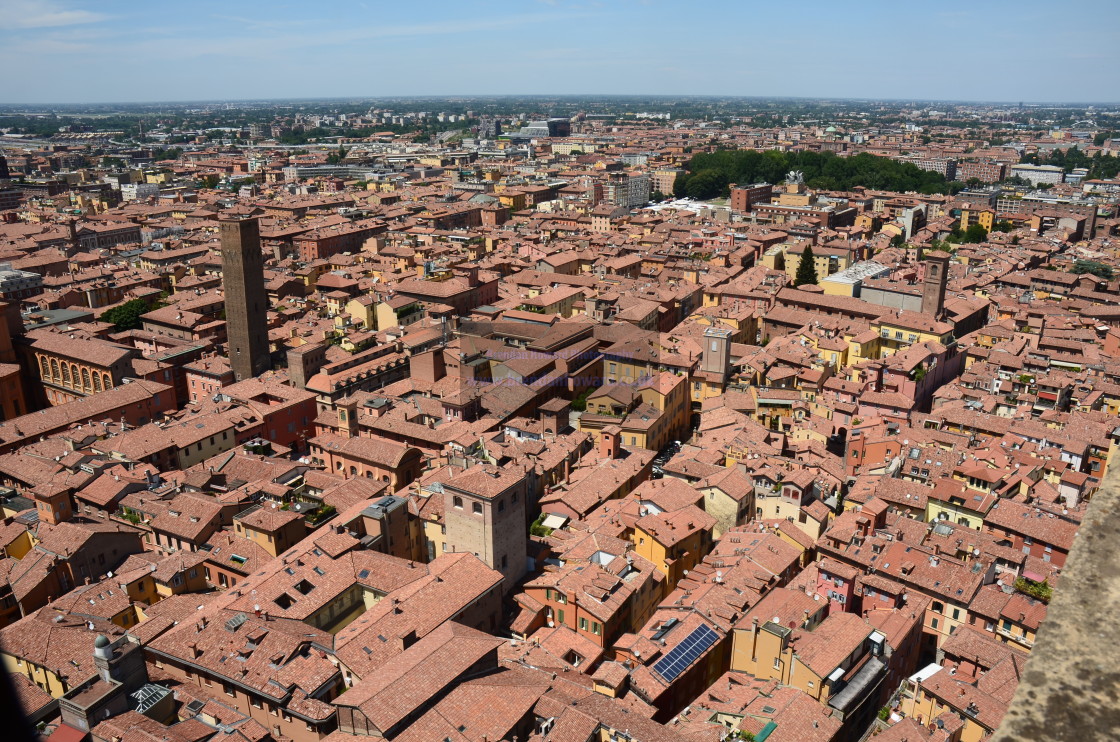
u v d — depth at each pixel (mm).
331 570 138500
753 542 153500
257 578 136625
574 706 107062
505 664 122000
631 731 103062
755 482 177750
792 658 122312
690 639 128000
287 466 186375
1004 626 132875
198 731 105250
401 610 123875
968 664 121625
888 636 129250
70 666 116688
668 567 152500
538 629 140250
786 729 106062
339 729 104812
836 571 142250
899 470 187500
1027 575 141500
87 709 103938
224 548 153750
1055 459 185125
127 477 175625
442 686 106812
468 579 133125
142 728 103312
